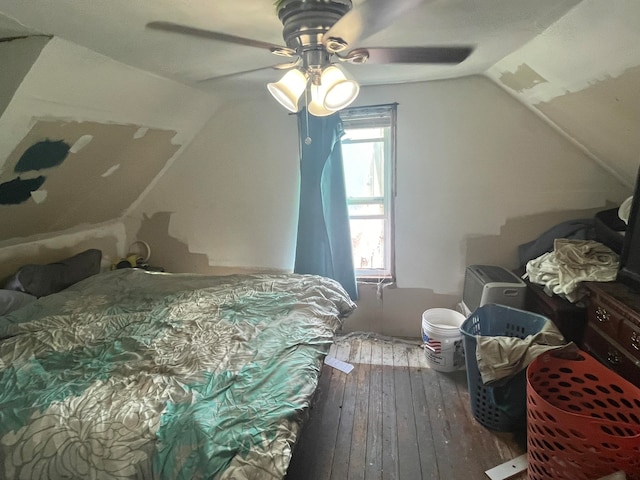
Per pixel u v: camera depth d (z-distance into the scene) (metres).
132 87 2.05
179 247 3.43
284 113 2.95
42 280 2.49
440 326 2.53
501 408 1.98
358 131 2.94
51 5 1.17
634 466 1.30
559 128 2.41
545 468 1.51
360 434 2.06
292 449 1.21
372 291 3.06
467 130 2.68
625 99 1.57
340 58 1.45
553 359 1.74
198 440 1.19
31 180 2.13
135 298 2.35
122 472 1.15
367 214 3.09
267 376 1.50
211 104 2.88
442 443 1.98
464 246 2.85
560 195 2.62
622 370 1.63
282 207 3.12
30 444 1.26
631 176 2.24
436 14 1.33
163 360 1.65
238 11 1.25
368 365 2.70
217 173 3.19
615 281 1.86
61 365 1.66
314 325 1.94
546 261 2.27
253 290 2.36
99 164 2.50
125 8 1.20
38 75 1.54
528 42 1.71
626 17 1.15
